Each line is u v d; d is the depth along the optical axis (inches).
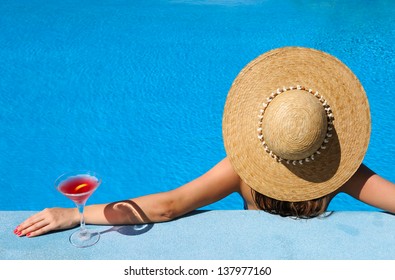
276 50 109.7
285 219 111.4
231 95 109.7
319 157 108.2
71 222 110.3
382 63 248.4
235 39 278.2
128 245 108.2
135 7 321.7
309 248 107.7
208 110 217.5
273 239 108.8
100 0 332.5
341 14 305.9
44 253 107.1
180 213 111.7
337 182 109.0
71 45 272.1
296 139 104.7
